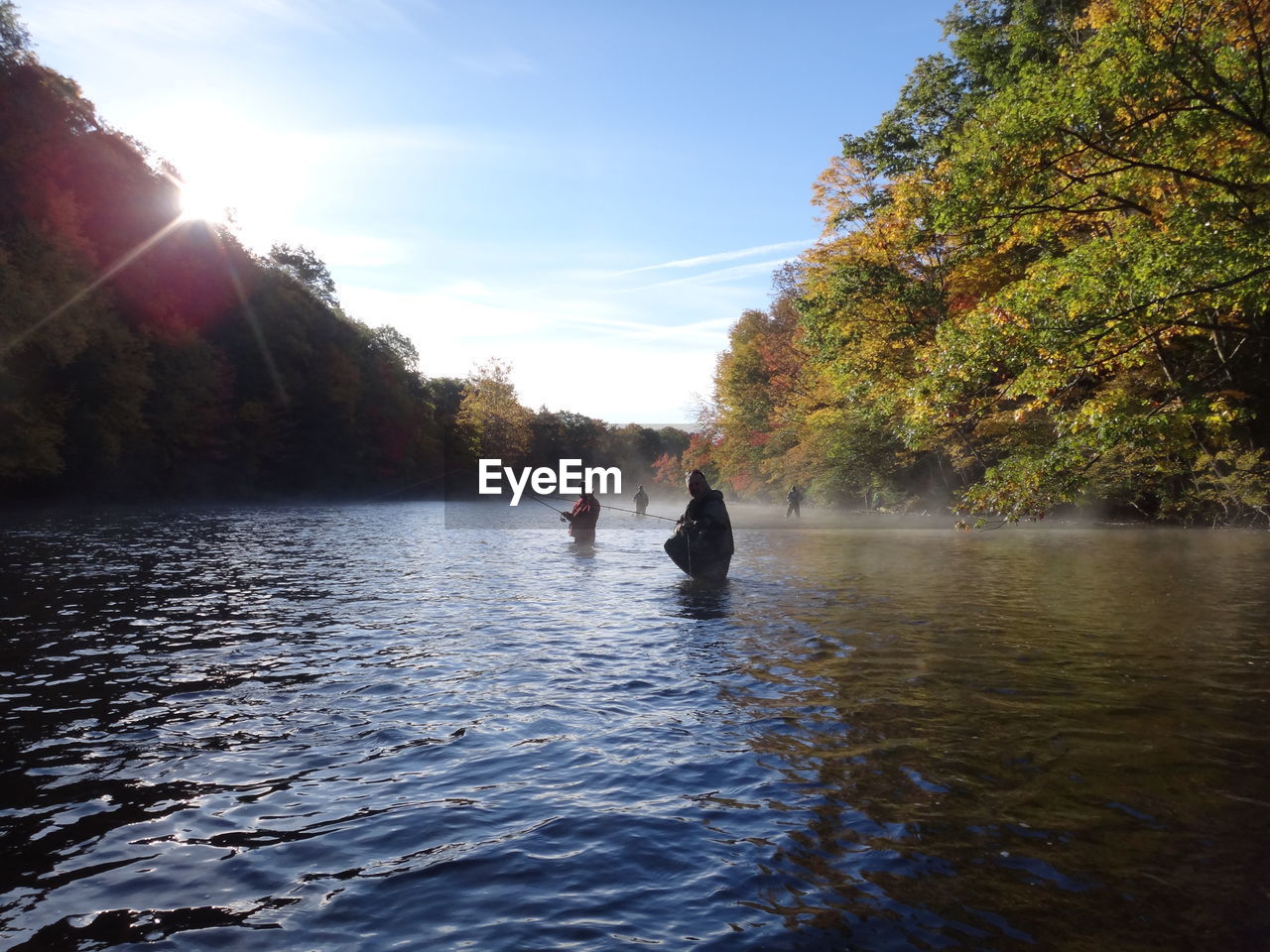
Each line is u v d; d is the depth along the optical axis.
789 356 47.53
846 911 3.01
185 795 4.25
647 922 2.96
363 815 3.98
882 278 26.83
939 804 3.99
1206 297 9.30
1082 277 9.64
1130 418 8.99
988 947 2.75
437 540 23.56
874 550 18.47
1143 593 10.96
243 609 10.42
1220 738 4.94
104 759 4.81
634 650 7.81
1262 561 14.92
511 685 6.49
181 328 48.72
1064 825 3.73
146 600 11.08
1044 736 5.01
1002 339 9.88
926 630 8.52
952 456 27.09
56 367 39.12
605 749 4.92
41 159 38.34
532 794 4.23
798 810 3.95
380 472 73.62
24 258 35.19
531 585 12.95
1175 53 9.69
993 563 15.24
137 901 3.16
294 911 3.08
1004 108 11.09
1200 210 9.62
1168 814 3.84
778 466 43.88
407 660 7.42
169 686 6.50
